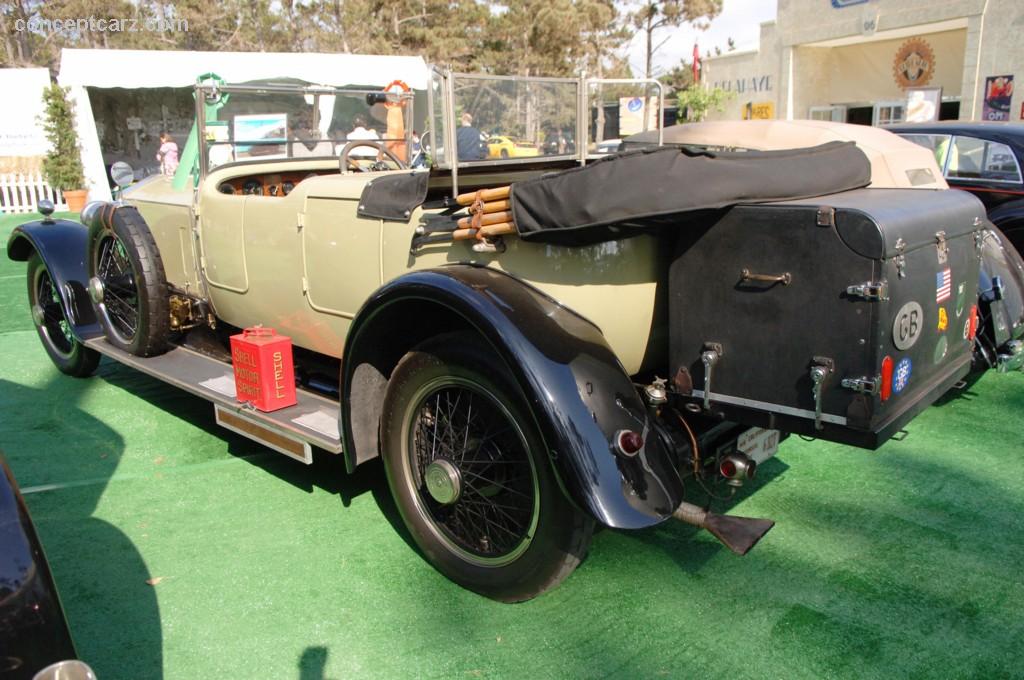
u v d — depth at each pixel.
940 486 3.23
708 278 2.19
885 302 1.92
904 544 2.78
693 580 2.56
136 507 3.08
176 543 2.80
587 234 2.17
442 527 2.52
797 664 2.14
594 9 30.23
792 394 2.09
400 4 31.38
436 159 2.48
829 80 18.86
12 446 3.71
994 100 14.54
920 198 2.29
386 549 2.76
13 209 15.98
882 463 3.47
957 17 14.81
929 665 2.13
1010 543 2.78
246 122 3.81
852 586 2.51
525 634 2.28
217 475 3.38
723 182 2.07
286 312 3.32
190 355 3.85
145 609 2.41
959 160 5.99
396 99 4.20
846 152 2.54
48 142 15.99
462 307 2.20
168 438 3.81
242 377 3.03
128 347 3.90
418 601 2.45
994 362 3.95
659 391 2.31
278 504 3.11
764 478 3.33
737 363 2.18
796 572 2.60
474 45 32.09
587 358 2.14
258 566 2.65
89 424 4.01
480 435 2.38
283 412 2.96
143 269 3.68
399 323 2.56
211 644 2.24
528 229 2.20
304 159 4.08
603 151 3.71
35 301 4.78
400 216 2.66
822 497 3.15
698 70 21.44
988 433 3.81
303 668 2.14
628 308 2.41
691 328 2.26
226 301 3.70
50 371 4.96
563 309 2.30
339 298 3.01
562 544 2.18
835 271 1.96
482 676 2.10
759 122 5.30
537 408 2.06
